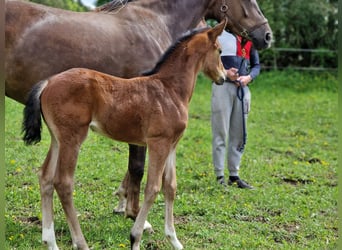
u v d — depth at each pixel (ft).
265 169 23.30
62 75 12.69
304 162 25.11
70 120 12.50
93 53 14.85
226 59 20.01
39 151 22.97
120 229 15.29
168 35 16.63
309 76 53.11
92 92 12.64
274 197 18.95
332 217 17.33
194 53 13.93
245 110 20.34
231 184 20.61
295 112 38.29
